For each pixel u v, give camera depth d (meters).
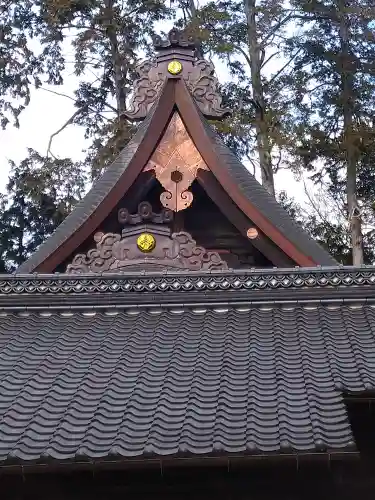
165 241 9.42
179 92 10.79
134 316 8.54
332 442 5.91
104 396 6.78
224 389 6.80
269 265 11.10
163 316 8.45
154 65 12.27
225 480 6.71
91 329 8.27
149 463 5.92
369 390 6.47
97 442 6.10
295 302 8.44
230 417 6.36
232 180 10.39
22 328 8.37
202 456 5.88
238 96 23.94
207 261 9.31
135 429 6.25
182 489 6.73
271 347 7.60
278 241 10.18
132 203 10.47
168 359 7.46
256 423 6.22
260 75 24.45
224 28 24.89
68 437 6.19
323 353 7.34
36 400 6.83
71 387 7.04
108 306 8.64
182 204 10.62
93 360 7.51
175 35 12.33
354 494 6.76
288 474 6.71
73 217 11.52
